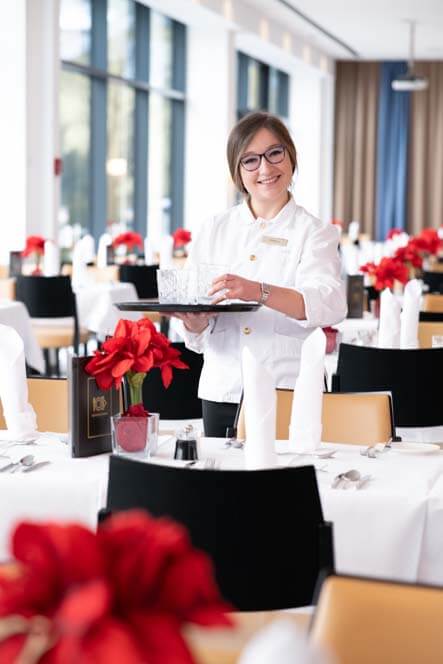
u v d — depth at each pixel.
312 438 3.00
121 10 13.11
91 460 2.88
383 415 3.42
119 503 2.22
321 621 1.53
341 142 20.05
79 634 0.89
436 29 16.72
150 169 14.34
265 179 3.36
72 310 7.71
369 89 19.91
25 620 0.95
